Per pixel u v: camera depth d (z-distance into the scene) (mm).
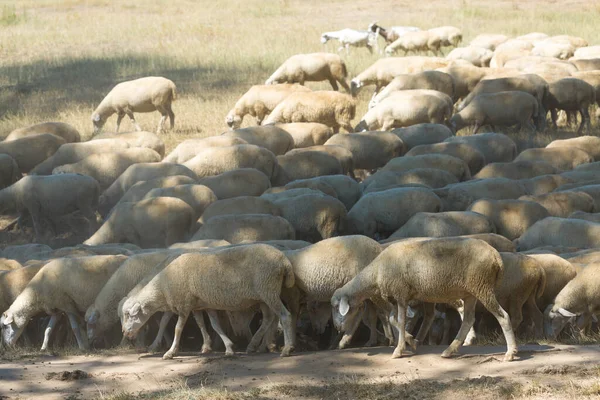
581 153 58562
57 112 88375
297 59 90500
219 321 34938
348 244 32375
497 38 116875
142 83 77625
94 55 122438
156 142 66250
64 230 58000
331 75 91438
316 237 48000
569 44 104750
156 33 140750
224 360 30188
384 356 29109
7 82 105250
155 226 47656
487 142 62438
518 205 46031
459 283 27516
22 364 30531
